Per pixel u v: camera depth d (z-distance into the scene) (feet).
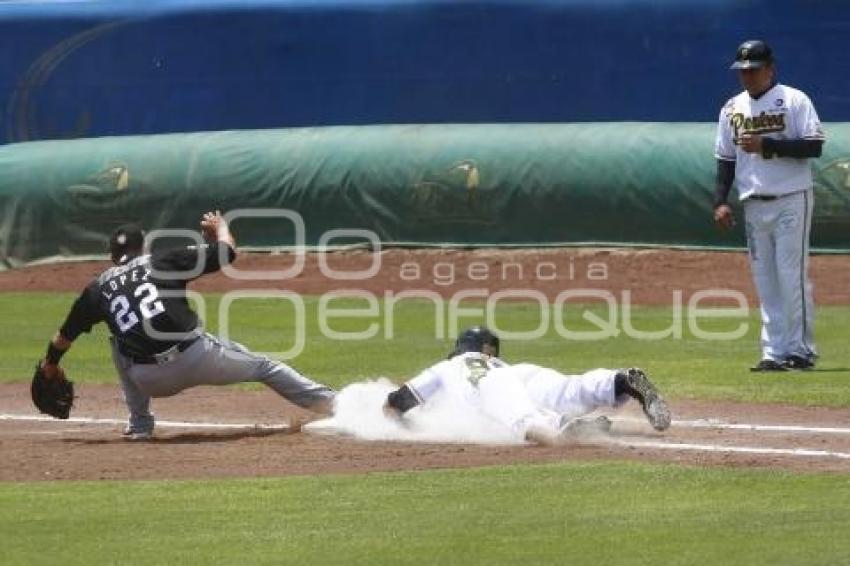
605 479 98.02
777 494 92.94
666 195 251.39
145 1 289.94
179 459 109.40
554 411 113.91
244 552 81.10
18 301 238.27
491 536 83.56
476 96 279.90
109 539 84.48
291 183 264.93
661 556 78.69
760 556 78.38
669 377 152.46
